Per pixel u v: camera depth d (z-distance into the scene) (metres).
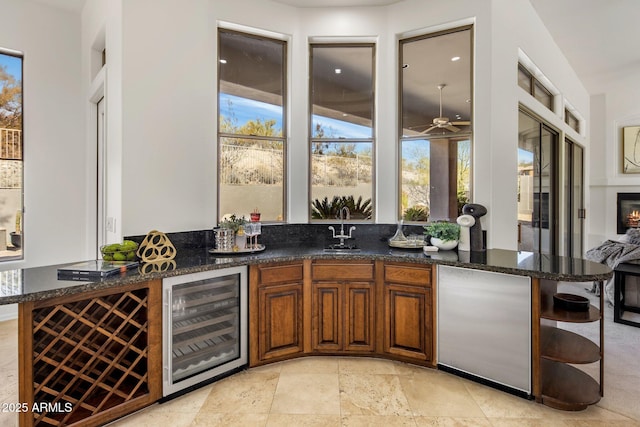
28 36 3.53
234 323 2.55
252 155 3.36
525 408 2.10
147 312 2.06
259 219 3.06
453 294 2.47
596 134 6.84
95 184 3.70
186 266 2.25
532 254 2.71
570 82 5.34
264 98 3.41
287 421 1.97
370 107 3.53
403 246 2.99
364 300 2.75
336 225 3.53
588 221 6.84
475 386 2.35
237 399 2.19
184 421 1.97
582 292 4.64
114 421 1.95
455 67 3.22
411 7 3.30
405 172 3.48
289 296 2.70
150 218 2.69
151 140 2.69
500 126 3.07
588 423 1.95
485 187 3.01
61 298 1.75
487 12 2.99
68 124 3.75
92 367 1.99
